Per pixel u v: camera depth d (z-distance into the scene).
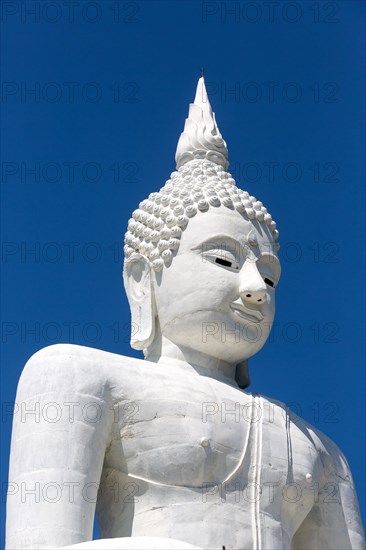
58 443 14.12
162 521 14.12
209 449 14.49
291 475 14.95
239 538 14.23
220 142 16.86
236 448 14.73
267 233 16.06
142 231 16.06
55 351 14.78
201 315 15.42
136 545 12.75
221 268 15.55
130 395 14.64
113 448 14.56
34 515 13.73
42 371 14.61
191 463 14.38
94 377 14.59
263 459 14.81
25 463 14.09
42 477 13.94
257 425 15.02
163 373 15.05
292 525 15.03
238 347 15.62
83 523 13.85
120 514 14.36
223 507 14.33
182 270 15.59
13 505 13.94
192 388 14.94
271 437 15.03
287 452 15.06
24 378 14.73
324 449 15.78
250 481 14.66
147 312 15.80
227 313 15.48
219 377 15.60
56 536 13.59
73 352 14.77
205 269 15.52
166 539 12.86
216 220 15.71
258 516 14.46
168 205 15.95
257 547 14.27
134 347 15.87
